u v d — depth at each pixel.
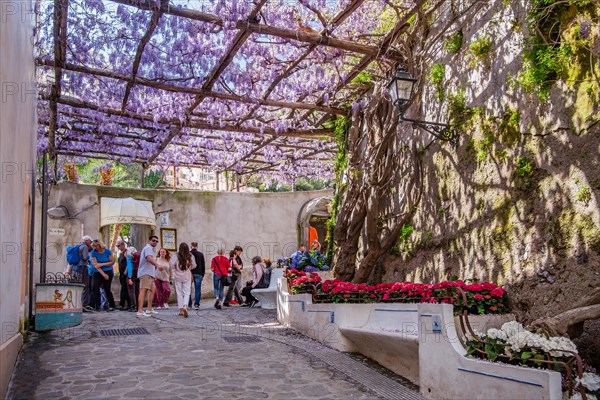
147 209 16.23
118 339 7.83
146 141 14.18
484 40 7.49
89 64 9.12
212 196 17.95
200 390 5.13
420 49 9.37
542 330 4.81
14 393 4.89
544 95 6.30
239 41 8.33
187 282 11.16
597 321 5.21
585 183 5.68
